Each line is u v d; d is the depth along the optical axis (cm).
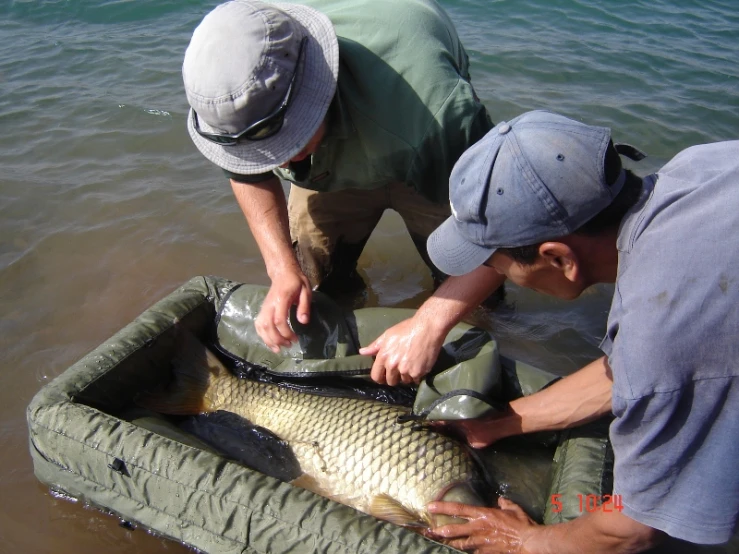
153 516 248
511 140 179
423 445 271
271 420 297
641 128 557
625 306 164
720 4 843
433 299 264
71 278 406
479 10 805
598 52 695
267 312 284
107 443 251
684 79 643
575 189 171
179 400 304
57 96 612
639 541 188
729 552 242
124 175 504
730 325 149
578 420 260
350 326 314
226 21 228
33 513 268
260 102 228
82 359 288
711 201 158
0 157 520
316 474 280
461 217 191
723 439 157
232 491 233
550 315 392
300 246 376
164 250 431
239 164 250
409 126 268
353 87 262
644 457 168
